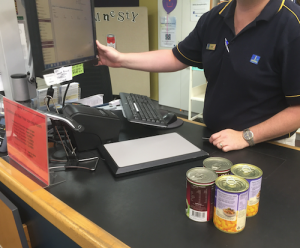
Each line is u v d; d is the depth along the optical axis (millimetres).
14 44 991
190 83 2994
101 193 661
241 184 530
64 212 574
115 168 749
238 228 524
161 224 553
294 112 911
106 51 1197
